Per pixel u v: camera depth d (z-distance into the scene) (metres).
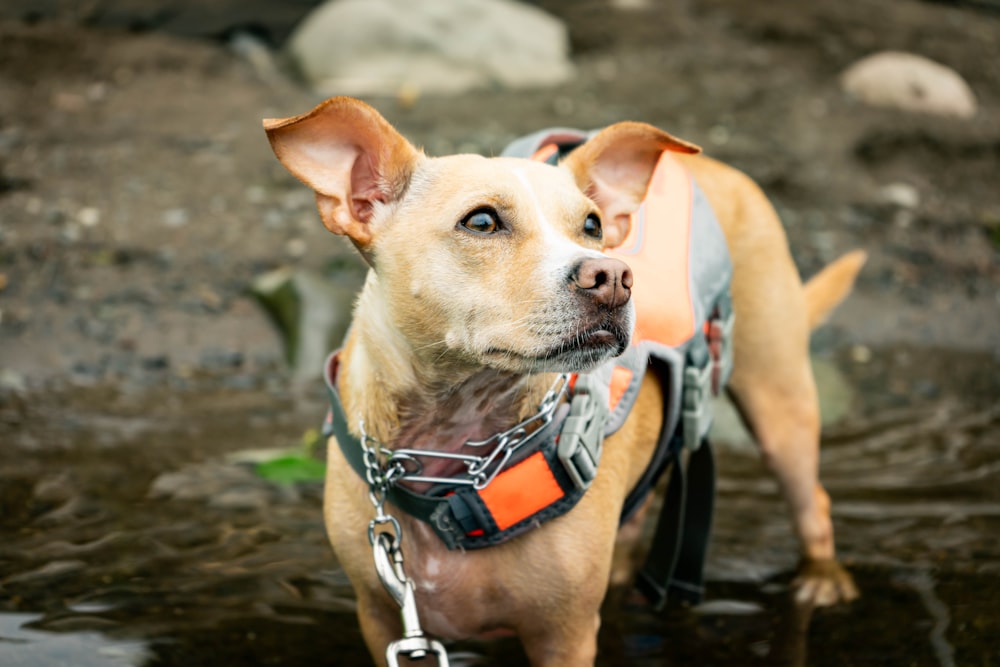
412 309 2.56
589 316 2.41
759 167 8.28
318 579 3.66
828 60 10.49
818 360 6.04
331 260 6.62
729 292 3.36
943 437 5.10
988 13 12.41
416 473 2.72
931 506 4.33
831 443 5.04
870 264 7.25
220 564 3.72
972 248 7.66
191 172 7.48
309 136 2.60
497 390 2.61
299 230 6.92
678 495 3.27
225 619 3.39
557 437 2.63
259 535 3.94
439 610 2.77
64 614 3.34
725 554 3.95
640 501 3.28
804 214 7.77
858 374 5.93
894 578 3.76
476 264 2.51
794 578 3.79
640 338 2.91
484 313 2.48
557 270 2.44
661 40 10.65
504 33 9.65
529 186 2.59
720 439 5.06
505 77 9.48
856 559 3.91
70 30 9.39
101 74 8.84
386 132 2.62
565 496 2.63
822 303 4.41
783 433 3.83
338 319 5.89
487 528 2.61
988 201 8.41
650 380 3.12
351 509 2.75
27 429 4.77
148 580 3.58
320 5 9.98
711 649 3.34
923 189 8.45
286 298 5.97
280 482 4.36
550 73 9.67
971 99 10.05
